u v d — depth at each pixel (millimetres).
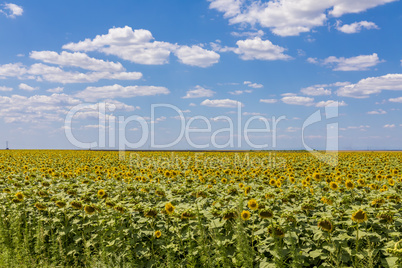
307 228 6336
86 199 9484
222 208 7637
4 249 8000
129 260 6910
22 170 18250
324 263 5586
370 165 19203
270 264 5430
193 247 6641
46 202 10086
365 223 6633
